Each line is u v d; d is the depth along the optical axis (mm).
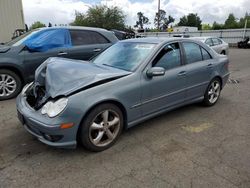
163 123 4273
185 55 4410
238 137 3775
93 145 3223
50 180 2715
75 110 2949
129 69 3711
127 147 3438
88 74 3334
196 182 2686
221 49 13023
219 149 3398
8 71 5539
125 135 3799
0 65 5367
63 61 3834
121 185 2637
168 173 2844
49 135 2982
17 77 5688
